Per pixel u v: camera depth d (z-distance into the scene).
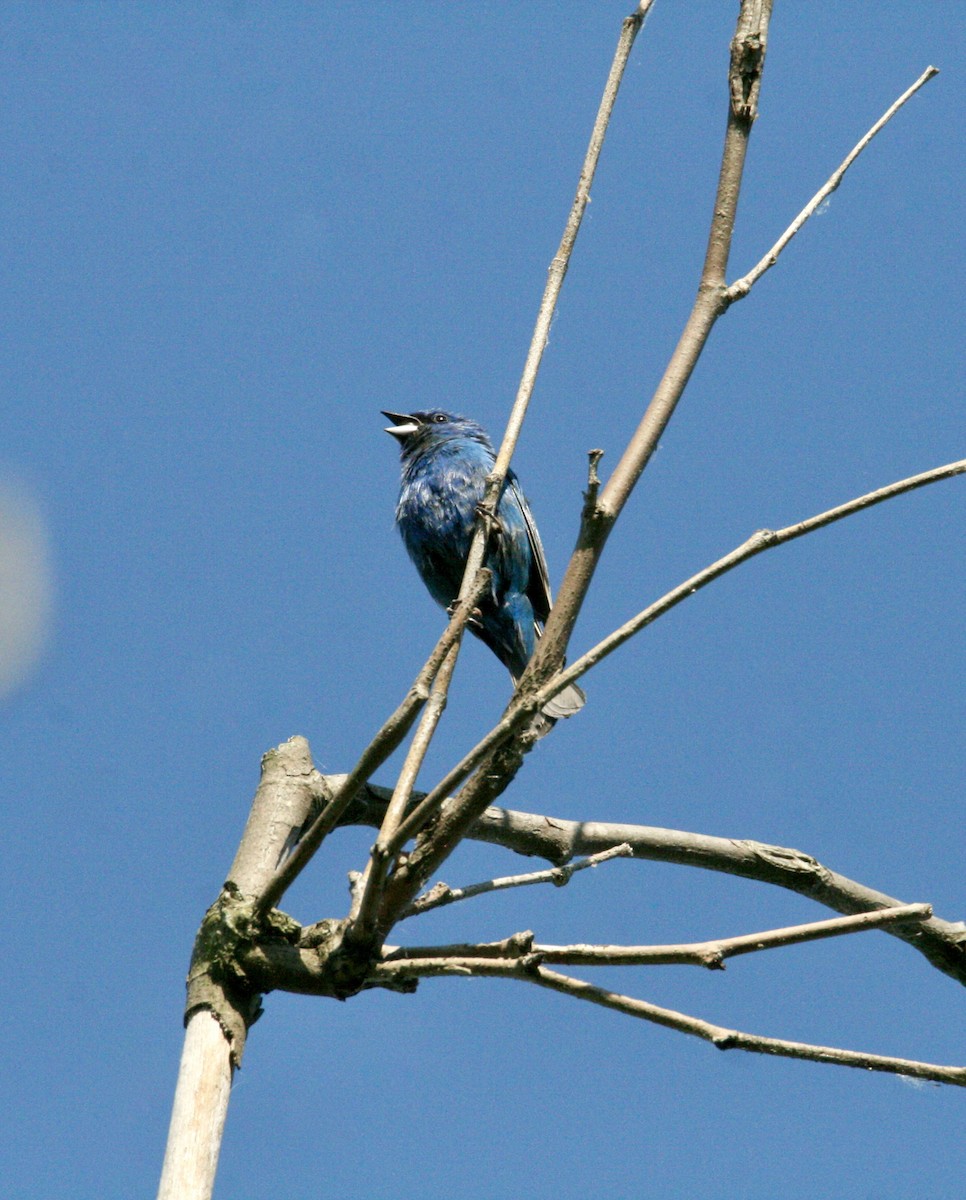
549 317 8.23
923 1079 6.44
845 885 11.11
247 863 9.07
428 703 7.58
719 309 8.21
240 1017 7.89
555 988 6.85
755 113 8.41
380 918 7.82
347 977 7.81
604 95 8.53
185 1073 7.60
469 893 7.81
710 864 10.96
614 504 7.86
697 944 6.79
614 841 10.73
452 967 7.10
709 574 6.79
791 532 6.82
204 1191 7.13
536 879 7.84
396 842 7.16
